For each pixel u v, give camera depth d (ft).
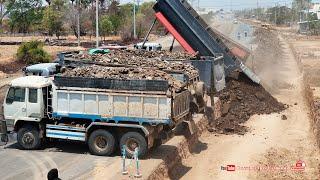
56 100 56.85
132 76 57.06
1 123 59.00
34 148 59.06
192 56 88.53
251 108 89.40
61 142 62.69
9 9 236.22
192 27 92.99
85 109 55.88
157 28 288.92
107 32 252.01
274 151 66.95
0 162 54.13
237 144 70.44
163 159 54.65
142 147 54.24
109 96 54.70
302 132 76.89
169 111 52.90
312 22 345.31
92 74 58.23
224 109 86.12
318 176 56.65
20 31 270.67
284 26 437.17
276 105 93.15
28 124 58.80
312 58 183.93
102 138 55.93
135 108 53.98
